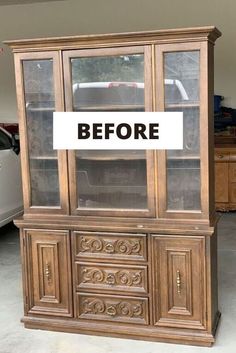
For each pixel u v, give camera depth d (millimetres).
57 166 2910
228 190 6277
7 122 7801
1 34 7602
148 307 2795
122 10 7184
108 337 2871
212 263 2781
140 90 2738
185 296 2729
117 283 2838
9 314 3250
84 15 7320
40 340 2865
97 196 2875
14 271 4121
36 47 2814
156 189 2750
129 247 2787
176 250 2709
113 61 2748
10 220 4992
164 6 7035
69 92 2812
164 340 2785
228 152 6199
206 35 2555
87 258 2865
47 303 2975
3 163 4812
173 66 2652
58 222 2885
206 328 2717
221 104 7027
